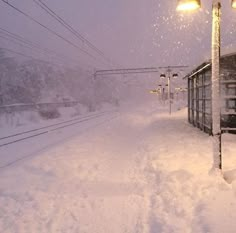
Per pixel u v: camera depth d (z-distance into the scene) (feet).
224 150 32.50
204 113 50.78
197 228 14.37
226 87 44.91
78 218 17.42
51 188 23.40
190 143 38.86
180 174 23.40
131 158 34.04
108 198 20.51
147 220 16.55
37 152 39.29
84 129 66.74
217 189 19.36
